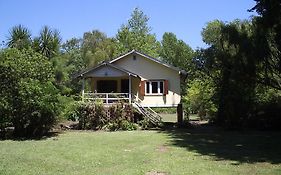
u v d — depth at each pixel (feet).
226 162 47.32
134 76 108.78
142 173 40.19
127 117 97.45
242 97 88.84
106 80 115.03
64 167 43.91
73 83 130.41
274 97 96.32
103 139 72.59
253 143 67.36
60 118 83.41
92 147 61.11
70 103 92.53
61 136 78.59
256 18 65.05
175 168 43.01
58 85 88.69
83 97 102.42
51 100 77.51
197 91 132.98
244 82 73.31
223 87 91.61
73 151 56.54
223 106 95.61
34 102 74.54
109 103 101.60
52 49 85.35
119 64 114.01
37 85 74.95
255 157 51.47
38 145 63.77
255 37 64.44
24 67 75.66
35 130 78.79
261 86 82.17
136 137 76.28
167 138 74.79
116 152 55.77
